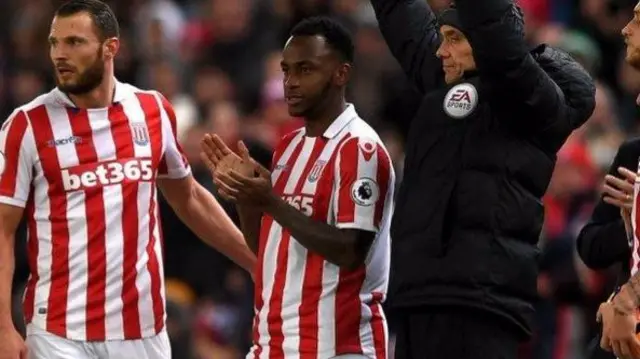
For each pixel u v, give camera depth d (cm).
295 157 2217
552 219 3441
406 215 2192
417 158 2203
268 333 2208
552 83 2166
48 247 2314
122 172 2325
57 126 2316
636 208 2105
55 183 2306
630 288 1997
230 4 4459
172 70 4353
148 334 2347
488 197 2156
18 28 4559
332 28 2197
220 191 2125
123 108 2347
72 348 2311
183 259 3622
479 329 2156
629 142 2320
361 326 2200
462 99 2184
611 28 4322
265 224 2227
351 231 2156
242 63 4406
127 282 2323
